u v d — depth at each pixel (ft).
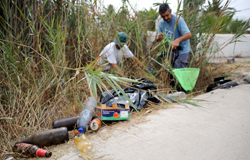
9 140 6.38
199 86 12.44
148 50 13.14
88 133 6.63
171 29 12.17
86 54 10.79
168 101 8.80
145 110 8.22
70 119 7.12
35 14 9.48
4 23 8.77
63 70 8.57
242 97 8.78
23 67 8.38
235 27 15.55
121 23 13.64
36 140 5.76
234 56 20.38
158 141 5.56
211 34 13.17
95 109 7.84
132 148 5.30
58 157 5.22
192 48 13.44
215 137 5.59
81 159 5.02
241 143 5.21
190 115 7.25
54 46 8.71
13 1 8.87
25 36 9.45
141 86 9.05
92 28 11.15
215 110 7.59
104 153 5.15
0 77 7.93
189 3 13.56
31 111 7.41
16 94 7.64
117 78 6.72
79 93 8.97
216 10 12.94
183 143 5.37
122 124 6.92
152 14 13.96
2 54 8.32
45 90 7.96
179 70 10.55
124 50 11.58
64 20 10.44
